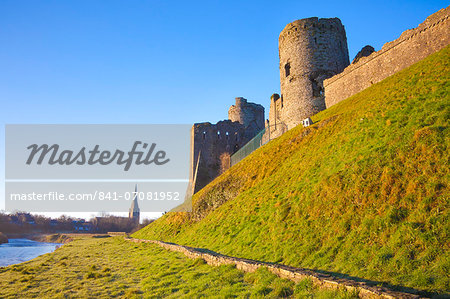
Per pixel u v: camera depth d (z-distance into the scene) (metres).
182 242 27.83
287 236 15.40
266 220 18.89
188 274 14.79
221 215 26.64
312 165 21.81
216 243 21.22
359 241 11.59
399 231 10.55
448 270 8.14
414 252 9.51
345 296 8.05
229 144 74.94
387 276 9.13
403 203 11.72
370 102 25.81
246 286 11.24
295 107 47.47
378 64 35.50
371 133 19.03
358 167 15.73
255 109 84.31
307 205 16.55
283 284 10.12
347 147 19.78
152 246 29.25
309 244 13.48
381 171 14.22
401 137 15.73
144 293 13.23
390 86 26.59
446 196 10.66
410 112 18.09
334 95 41.91
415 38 31.17
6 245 85.56
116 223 171.62
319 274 9.80
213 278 13.00
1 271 21.59
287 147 31.92
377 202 12.83
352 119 24.69
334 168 18.19
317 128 29.80
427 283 8.06
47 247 75.38
